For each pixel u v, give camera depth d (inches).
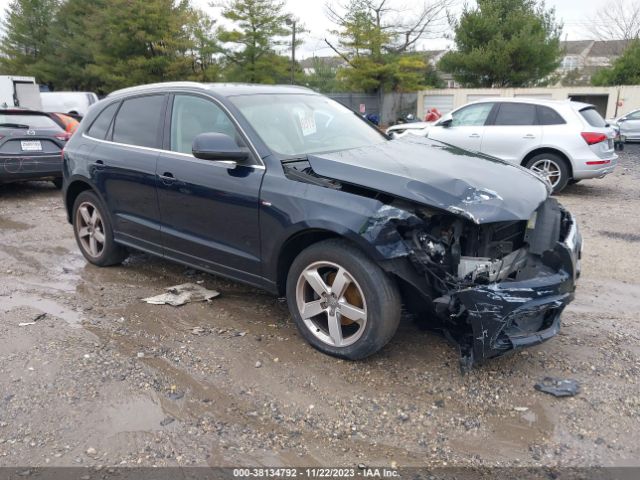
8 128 361.1
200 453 111.8
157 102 191.8
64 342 156.3
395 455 111.8
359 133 187.5
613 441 115.4
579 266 157.3
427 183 132.9
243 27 1147.9
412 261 128.2
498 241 136.3
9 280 209.9
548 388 132.8
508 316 122.9
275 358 147.8
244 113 166.9
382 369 141.9
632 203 353.7
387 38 1192.8
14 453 111.3
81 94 828.6
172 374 140.3
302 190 144.6
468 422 121.6
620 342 156.9
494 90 1184.2
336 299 142.3
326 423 121.5
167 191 179.6
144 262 230.8
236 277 167.5
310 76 1517.0
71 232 284.7
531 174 160.9
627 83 1376.7
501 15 1208.2
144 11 1157.7
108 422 121.3
